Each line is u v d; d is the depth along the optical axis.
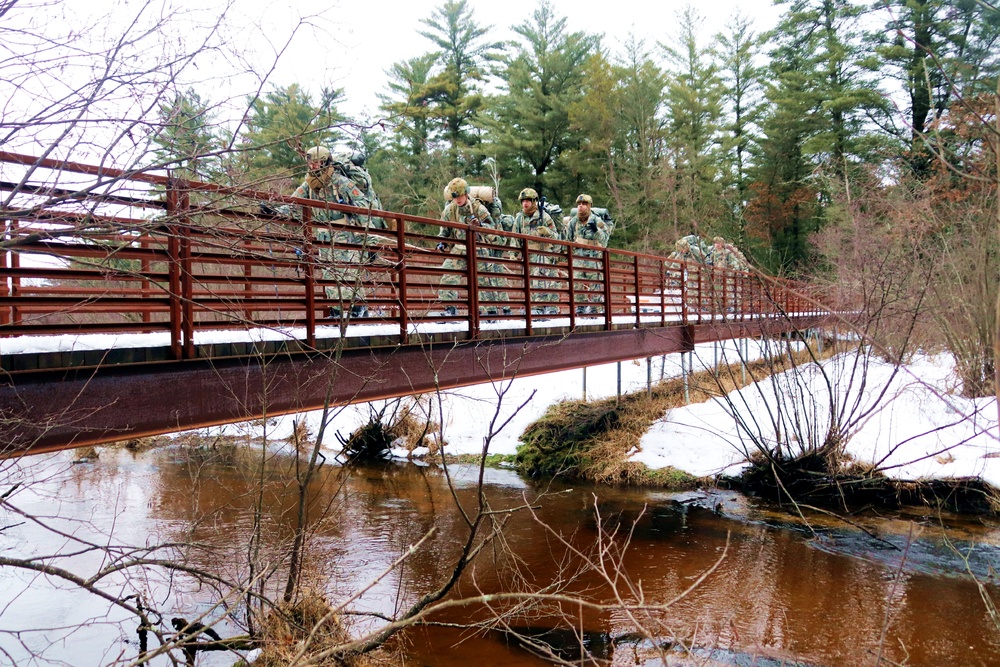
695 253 18.88
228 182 4.41
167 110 3.77
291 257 5.26
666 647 6.51
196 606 6.73
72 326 4.04
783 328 15.74
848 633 6.77
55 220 3.51
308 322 5.69
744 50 38.25
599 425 15.38
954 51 9.50
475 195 11.21
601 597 7.67
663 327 14.17
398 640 6.48
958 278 13.05
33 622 6.69
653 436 14.62
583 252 14.98
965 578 8.20
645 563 8.80
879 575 8.31
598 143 30.20
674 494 12.25
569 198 31.67
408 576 8.04
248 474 11.98
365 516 10.68
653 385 18.28
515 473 14.09
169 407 4.62
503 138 29.58
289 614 5.50
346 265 5.71
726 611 7.31
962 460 11.23
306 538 6.52
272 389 5.40
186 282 4.67
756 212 34.97
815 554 9.09
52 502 10.59
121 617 6.77
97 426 4.18
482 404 17.09
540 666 6.08
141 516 9.92
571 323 10.22
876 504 11.11
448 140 30.28
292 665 4.11
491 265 10.94
